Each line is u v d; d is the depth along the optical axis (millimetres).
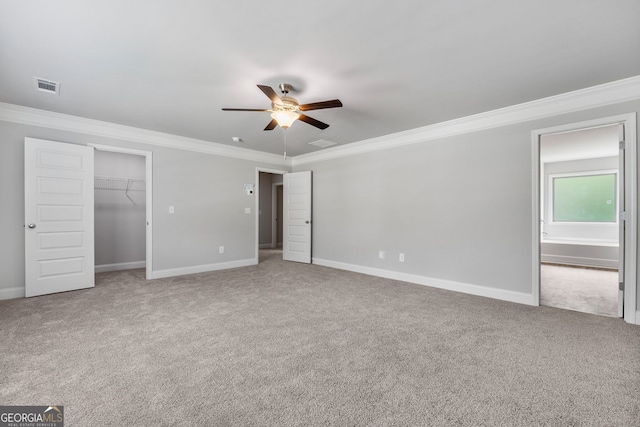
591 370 1959
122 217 5426
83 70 2561
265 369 1972
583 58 2359
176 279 4559
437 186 4137
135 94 3074
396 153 4609
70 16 1845
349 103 3301
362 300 3502
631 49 2219
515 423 1473
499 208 3586
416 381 1833
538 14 1831
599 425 1460
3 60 2393
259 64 2451
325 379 1855
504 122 3512
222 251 5418
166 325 2717
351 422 1479
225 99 3195
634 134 2760
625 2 1712
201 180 5125
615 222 6008
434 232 4176
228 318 2902
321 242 5852
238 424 1461
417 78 2697
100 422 1463
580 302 3479
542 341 2393
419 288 4066
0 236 3473
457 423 1473
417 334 2531
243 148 5609
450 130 3977
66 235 3807
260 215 8484
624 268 2879
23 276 3598
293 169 6465
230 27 1968
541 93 3055
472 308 3221
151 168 4555
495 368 1983
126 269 5414
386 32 2025
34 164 3555
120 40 2117
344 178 5398
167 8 1779
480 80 2744
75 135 3904
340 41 2129
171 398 1659
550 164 6703
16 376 1859
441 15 1845
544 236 6770
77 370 1938
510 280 3502
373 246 4938
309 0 1714
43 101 3283
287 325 2729
